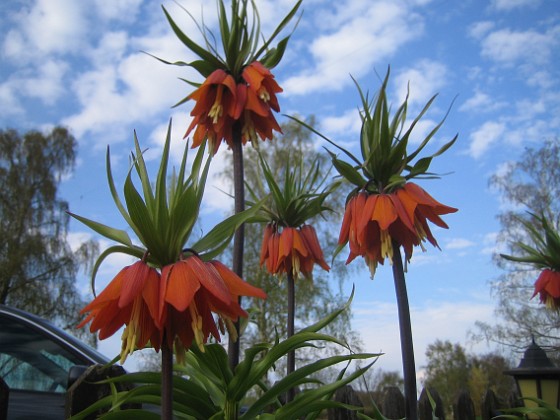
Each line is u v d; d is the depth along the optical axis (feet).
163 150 1.21
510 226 14.47
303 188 2.62
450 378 24.17
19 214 16.05
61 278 15.79
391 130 1.93
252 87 2.14
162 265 1.20
